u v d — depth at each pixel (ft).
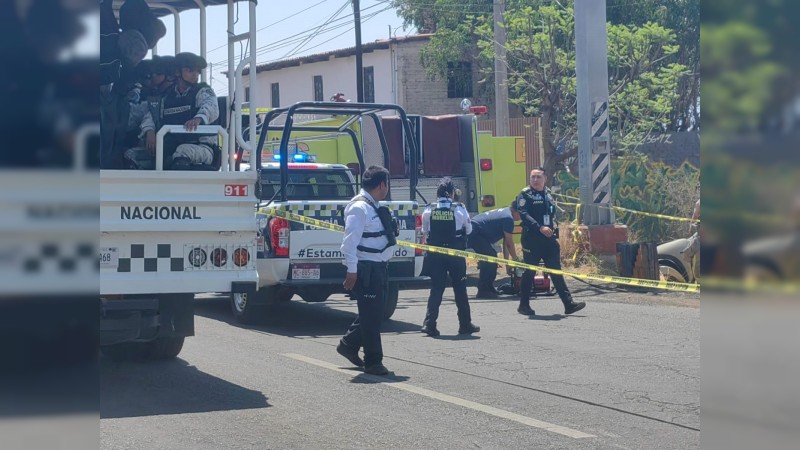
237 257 24.35
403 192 54.95
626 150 87.25
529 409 22.09
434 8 123.95
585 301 44.62
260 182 37.63
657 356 29.48
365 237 26.58
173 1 29.53
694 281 48.24
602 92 53.88
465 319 34.94
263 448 18.40
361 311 26.68
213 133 24.70
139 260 23.34
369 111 39.11
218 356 30.14
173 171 23.57
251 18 25.46
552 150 84.28
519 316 39.78
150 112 25.54
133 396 23.66
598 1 53.42
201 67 25.84
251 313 38.34
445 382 25.57
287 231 35.88
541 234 39.52
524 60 84.79
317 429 20.10
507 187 58.90
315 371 27.37
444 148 56.59
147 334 24.57
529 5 101.81
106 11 26.40
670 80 91.09
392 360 29.25
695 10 113.80
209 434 19.56
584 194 54.44
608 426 20.30
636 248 48.98
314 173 42.55
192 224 23.75
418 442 18.94
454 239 34.71
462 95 127.24
